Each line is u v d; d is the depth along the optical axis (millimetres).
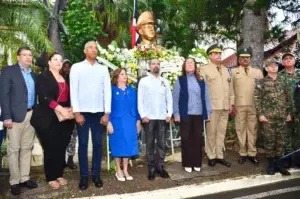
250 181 5402
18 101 4480
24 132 4613
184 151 5559
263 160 6312
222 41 10227
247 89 6008
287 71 6129
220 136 5957
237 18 9000
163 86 5320
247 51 6098
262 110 5648
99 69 4770
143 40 7672
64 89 4680
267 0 7070
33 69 7992
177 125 6328
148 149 5199
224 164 5918
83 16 11922
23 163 4664
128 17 13953
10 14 8367
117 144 5027
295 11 7594
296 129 6082
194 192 4969
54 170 4727
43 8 9414
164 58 6891
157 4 14508
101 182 4836
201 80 5621
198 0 9406
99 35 13039
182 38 13094
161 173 5285
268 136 5598
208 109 5609
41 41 8398
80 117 4566
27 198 4438
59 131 4656
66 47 12234
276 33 8312
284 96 5676
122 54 6633
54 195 4527
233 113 6098
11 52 8141
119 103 5066
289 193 5129
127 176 5148
